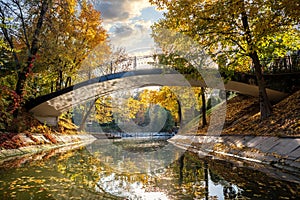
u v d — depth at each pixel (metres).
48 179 5.36
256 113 12.76
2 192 4.32
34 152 10.96
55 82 17.92
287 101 10.99
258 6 8.79
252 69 13.51
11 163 7.84
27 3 12.69
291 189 4.20
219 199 3.77
